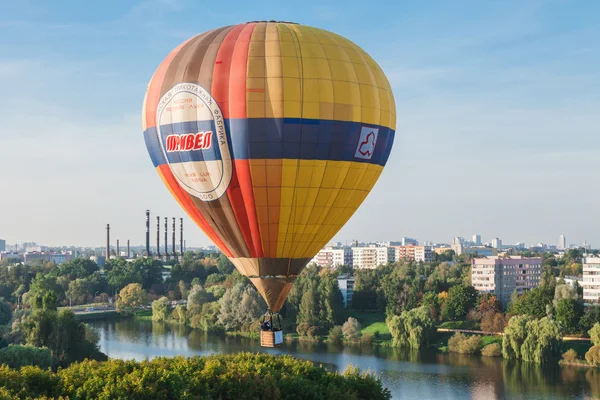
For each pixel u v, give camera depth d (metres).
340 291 172.00
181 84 48.56
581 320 140.25
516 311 151.12
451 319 162.50
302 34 49.03
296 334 158.12
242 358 76.56
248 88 47.00
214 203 49.53
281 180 48.12
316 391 67.94
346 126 48.31
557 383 110.62
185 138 48.66
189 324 173.38
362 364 125.06
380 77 51.25
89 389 58.72
